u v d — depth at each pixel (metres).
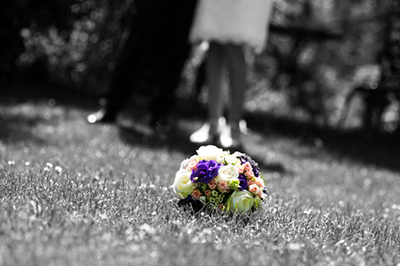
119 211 2.53
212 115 5.94
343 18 14.73
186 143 6.07
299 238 2.44
